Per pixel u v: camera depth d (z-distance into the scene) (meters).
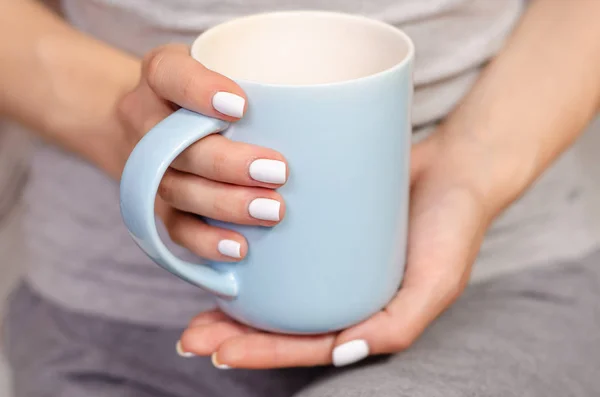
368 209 0.52
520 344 0.63
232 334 0.58
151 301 0.72
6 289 1.00
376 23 0.55
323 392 0.57
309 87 0.49
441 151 0.65
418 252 0.58
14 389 0.73
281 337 0.56
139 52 0.70
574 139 0.67
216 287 0.53
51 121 0.67
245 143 0.50
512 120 0.65
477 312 0.66
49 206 0.74
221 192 0.51
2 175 1.08
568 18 0.69
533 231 0.71
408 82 0.52
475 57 0.68
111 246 0.72
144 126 0.56
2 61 0.68
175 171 0.53
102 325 0.73
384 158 0.51
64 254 0.73
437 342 0.62
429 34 0.66
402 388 0.57
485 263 0.70
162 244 0.51
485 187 0.62
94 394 0.70
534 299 0.68
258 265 0.53
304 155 0.50
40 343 0.73
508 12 0.70
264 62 0.57
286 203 0.51
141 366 0.71
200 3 0.65
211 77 0.49
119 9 0.67
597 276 0.70
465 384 0.58
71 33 0.69
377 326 0.55
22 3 0.70
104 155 0.67
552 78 0.67
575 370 0.62
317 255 0.52
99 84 0.67
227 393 0.71
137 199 0.49
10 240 1.05
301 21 0.56
